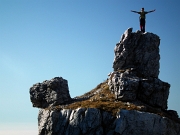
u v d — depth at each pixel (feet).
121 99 219.82
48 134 213.87
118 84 222.69
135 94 221.87
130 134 197.77
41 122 219.82
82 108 203.62
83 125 200.13
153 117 204.44
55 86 231.71
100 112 202.59
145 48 243.60
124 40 246.68
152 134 202.28
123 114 198.80
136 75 236.63
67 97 231.91
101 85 251.39
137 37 246.47
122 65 244.42
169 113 231.50
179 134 217.77
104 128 200.23
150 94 226.38
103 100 220.64
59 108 217.56
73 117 204.44
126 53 244.42
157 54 245.04
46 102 235.40
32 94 240.32
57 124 211.82
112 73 237.25
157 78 238.68
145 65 240.94
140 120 200.85
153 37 245.65
